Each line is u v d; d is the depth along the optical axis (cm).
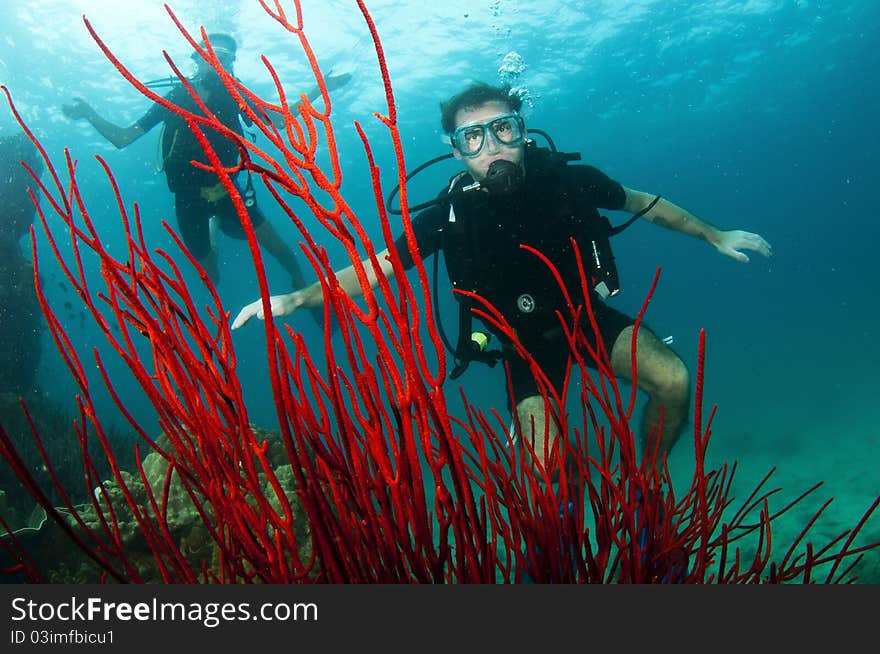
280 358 114
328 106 97
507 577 152
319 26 1692
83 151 2353
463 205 354
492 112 365
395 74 2095
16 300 1049
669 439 337
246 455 123
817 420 1444
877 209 8712
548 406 157
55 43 1653
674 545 162
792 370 2653
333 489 130
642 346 335
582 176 380
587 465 160
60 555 350
